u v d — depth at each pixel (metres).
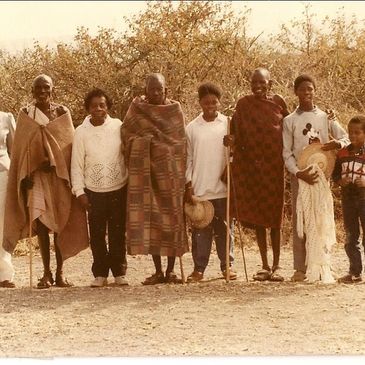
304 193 9.60
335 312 8.20
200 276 9.81
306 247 9.63
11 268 9.88
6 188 9.80
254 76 9.73
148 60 16.48
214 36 16.45
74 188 9.59
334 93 15.29
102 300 8.86
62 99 16.59
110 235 9.69
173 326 7.77
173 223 9.55
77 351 7.04
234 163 9.80
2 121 9.88
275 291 9.15
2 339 7.45
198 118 9.93
